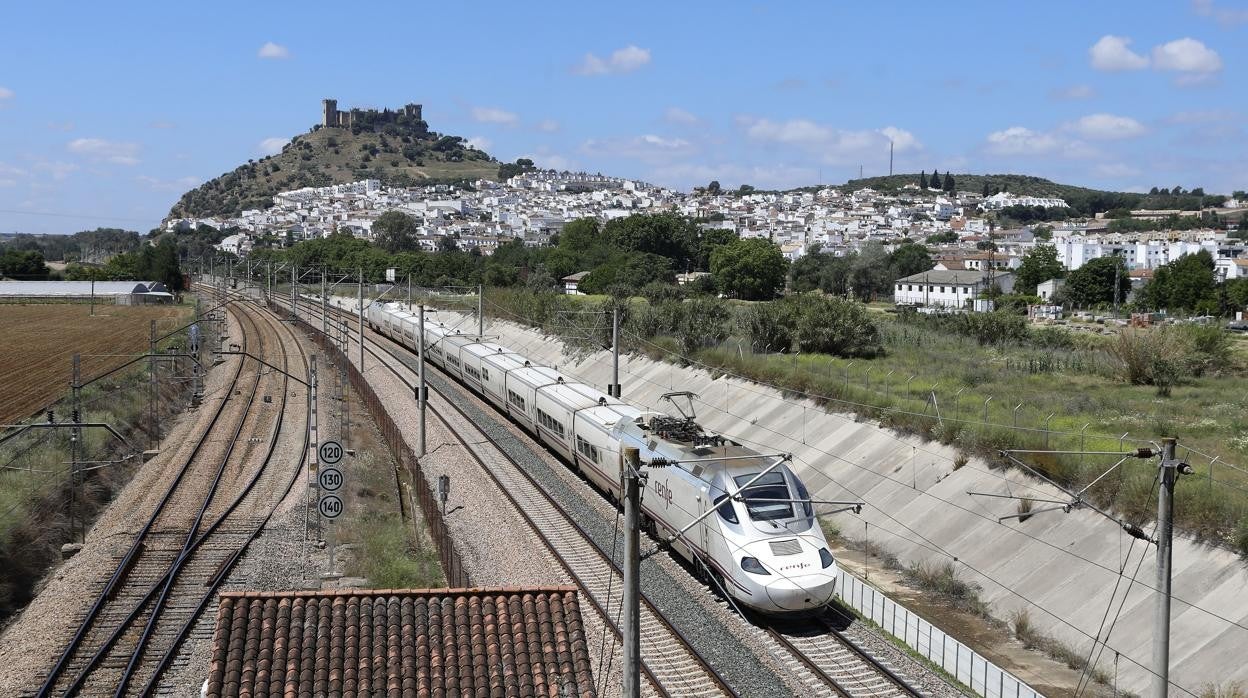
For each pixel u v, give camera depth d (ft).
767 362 170.50
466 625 52.03
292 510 115.34
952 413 123.24
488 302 321.11
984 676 66.39
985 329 229.45
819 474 123.44
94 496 121.19
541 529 104.68
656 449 97.71
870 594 82.12
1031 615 81.56
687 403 167.02
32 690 65.72
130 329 321.52
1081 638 76.43
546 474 131.95
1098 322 323.37
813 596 75.77
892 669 69.72
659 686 66.03
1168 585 51.08
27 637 75.46
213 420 174.29
